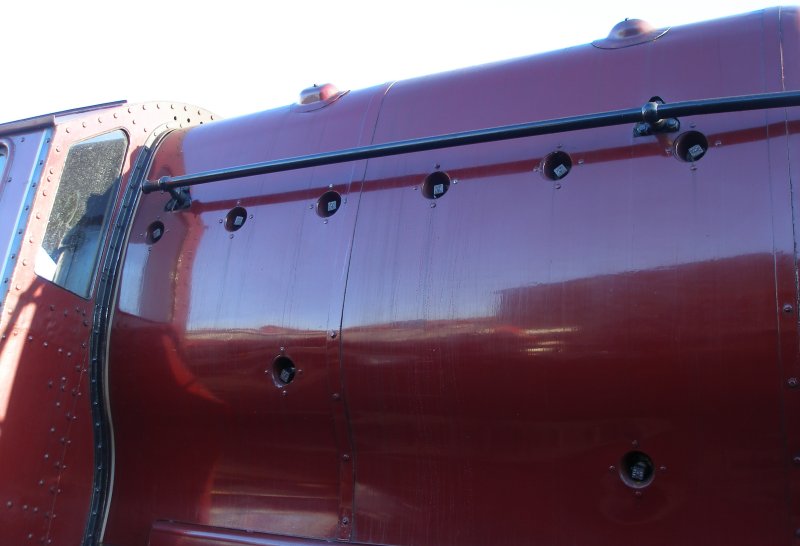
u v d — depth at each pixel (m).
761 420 2.43
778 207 2.47
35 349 3.55
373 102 3.59
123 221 4.03
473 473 2.92
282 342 3.29
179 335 3.59
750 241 2.48
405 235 3.13
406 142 3.17
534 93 3.13
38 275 3.60
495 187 3.00
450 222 3.04
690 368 2.52
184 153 4.09
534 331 2.76
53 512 3.59
